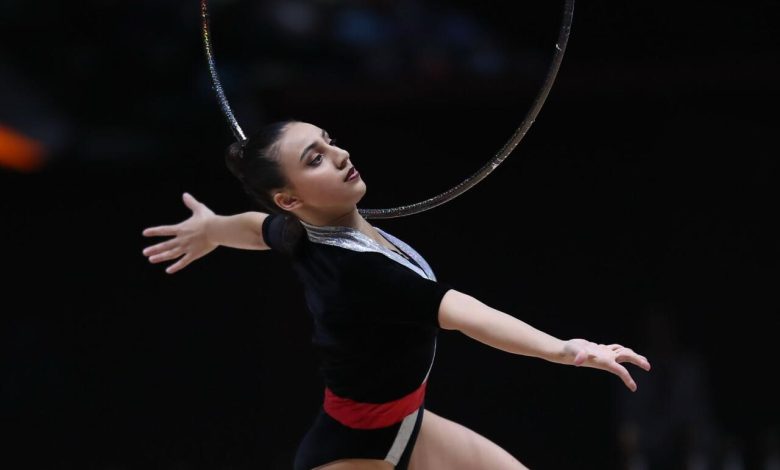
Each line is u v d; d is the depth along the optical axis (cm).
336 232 1091
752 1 2689
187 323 2862
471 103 2634
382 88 2622
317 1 2970
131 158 3006
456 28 2877
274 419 2775
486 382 2659
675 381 2434
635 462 2433
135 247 2948
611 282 2661
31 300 2947
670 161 2645
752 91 2612
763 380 2614
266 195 1108
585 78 2619
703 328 2638
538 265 2672
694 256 2644
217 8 2956
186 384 2842
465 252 2681
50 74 3072
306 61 2938
